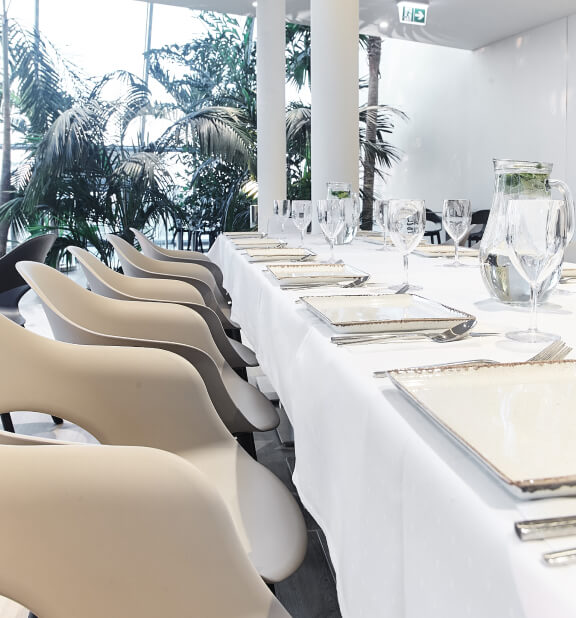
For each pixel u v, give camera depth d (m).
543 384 0.69
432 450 0.56
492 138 8.11
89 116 7.60
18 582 0.59
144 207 7.98
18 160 7.56
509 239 0.92
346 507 0.80
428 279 1.69
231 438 1.31
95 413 1.22
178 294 2.43
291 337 1.27
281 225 3.72
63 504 0.59
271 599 0.70
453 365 0.72
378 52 9.20
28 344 1.18
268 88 6.59
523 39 7.50
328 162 4.69
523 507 0.45
